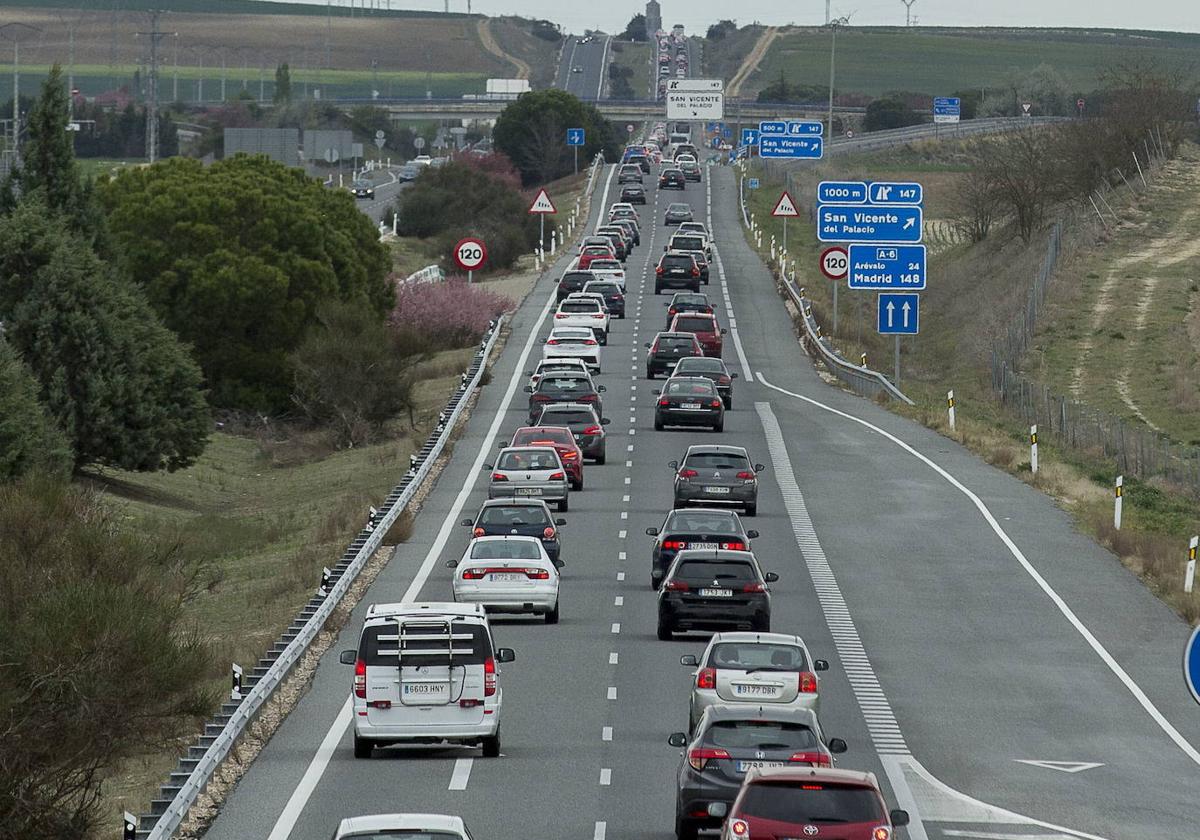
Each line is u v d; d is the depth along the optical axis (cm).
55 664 6456
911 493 13750
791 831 4647
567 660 8725
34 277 15962
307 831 5819
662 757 6938
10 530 8438
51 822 6334
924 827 6012
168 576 9756
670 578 9000
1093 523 12700
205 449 18600
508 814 6034
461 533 12144
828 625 9638
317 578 11281
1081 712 8006
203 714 7219
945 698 8175
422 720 6775
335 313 19312
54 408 15600
